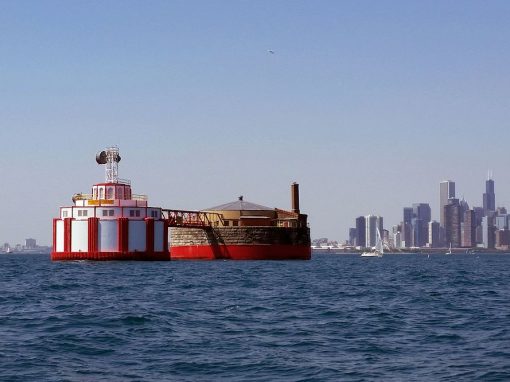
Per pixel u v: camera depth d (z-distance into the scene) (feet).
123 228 628.28
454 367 127.13
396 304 241.76
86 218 625.82
